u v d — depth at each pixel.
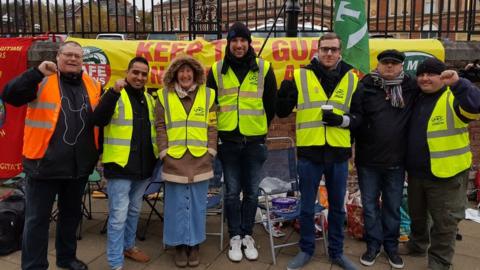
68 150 3.25
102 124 3.38
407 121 3.71
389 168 3.69
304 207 3.69
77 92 3.34
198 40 5.50
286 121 5.74
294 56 5.41
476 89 3.23
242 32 3.62
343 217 3.71
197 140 3.63
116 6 6.19
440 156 3.50
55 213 4.75
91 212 5.05
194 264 3.76
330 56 3.48
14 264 3.76
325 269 3.71
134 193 3.76
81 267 3.62
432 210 3.63
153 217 4.95
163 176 3.64
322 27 6.09
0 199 4.66
